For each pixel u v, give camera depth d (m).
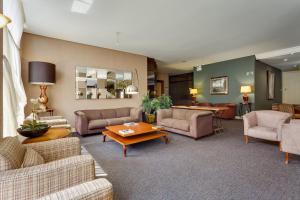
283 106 5.73
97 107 5.17
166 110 4.83
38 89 4.15
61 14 3.19
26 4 2.83
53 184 1.05
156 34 4.26
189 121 4.04
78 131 4.21
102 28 3.85
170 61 7.63
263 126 3.52
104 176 2.14
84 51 4.92
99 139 3.88
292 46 5.42
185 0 2.79
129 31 4.04
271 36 4.46
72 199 0.85
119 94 5.65
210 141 3.65
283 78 9.82
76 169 1.14
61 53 4.52
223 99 7.63
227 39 4.66
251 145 3.35
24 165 1.10
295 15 3.30
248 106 6.70
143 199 1.68
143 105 6.01
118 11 3.11
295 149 2.37
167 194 1.75
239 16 3.34
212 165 2.43
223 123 5.87
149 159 2.68
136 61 6.14
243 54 6.43
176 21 3.54
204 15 3.29
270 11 3.15
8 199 0.92
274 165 2.41
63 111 4.56
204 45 5.20
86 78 4.94
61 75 4.52
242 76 6.94
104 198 0.95
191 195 1.73
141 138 3.13
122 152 3.02
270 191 1.78
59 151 1.66
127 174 2.19
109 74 5.41
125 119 4.71
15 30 2.73
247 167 2.35
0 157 0.99
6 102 2.18
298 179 2.02
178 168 2.35
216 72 7.89
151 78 6.94
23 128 2.11
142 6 2.95
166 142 3.52
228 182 1.97
